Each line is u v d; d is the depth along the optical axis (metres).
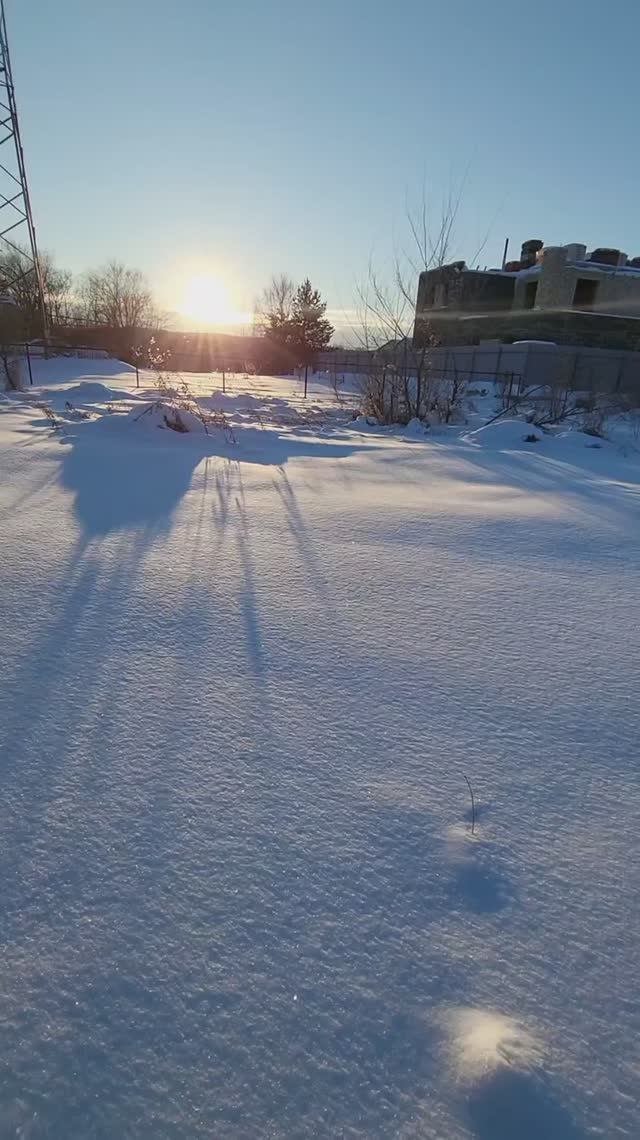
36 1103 0.83
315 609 2.60
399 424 10.78
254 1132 0.81
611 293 28.03
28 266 36.00
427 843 1.34
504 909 1.19
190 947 1.07
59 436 6.86
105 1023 0.94
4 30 21.17
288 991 1.00
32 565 2.94
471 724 1.82
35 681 1.93
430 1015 0.97
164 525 3.71
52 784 1.47
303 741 1.69
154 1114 0.83
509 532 3.98
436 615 2.61
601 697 2.01
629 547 3.75
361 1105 0.85
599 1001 1.01
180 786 1.48
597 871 1.29
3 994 0.98
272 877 1.23
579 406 12.30
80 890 1.18
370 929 1.12
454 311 29.73
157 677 1.99
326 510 4.30
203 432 7.81
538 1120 0.84
